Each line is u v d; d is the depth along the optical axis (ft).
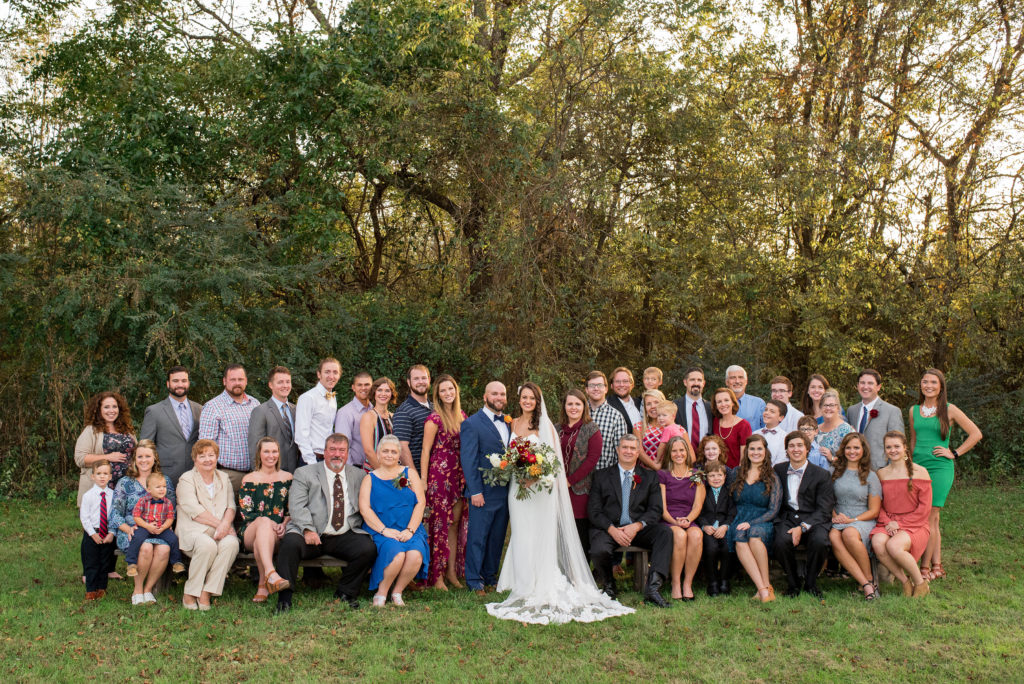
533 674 16.42
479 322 40.09
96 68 43.50
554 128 40.78
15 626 18.90
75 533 28.94
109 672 16.39
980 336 42.16
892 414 24.45
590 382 23.61
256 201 43.21
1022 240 42.80
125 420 23.02
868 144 44.27
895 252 44.19
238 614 19.70
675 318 44.68
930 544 23.56
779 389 25.94
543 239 39.93
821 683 16.10
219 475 21.24
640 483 22.09
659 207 45.52
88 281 33.32
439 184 42.65
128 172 36.70
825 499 21.76
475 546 22.22
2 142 39.11
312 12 48.91
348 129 39.32
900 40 46.52
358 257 48.57
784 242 47.03
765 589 21.17
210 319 34.63
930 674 16.43
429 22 40.16
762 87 48.78
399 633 18.61
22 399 36.47
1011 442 40.93
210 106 42.63
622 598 21.48
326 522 20.71
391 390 22.80
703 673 16.56
